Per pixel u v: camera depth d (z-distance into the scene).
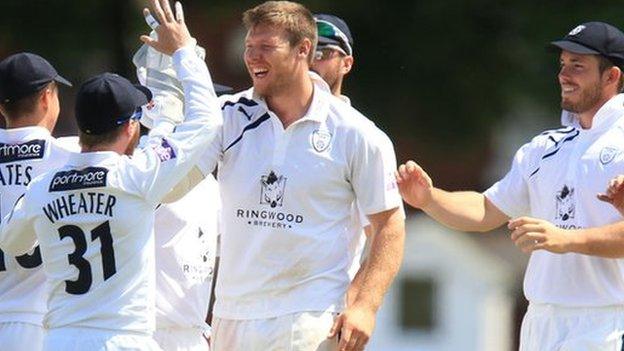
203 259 30.33
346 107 29.17
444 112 68.69
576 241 28.81
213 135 28.17
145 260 27.66
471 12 67.62
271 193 28.83
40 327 29.53
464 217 31.55
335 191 28.95
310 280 28.86
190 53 28.50
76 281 27.45
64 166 28.12
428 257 81.25
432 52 67.62
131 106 27.91
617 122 30.42
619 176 28.72
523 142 74.50
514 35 67.81
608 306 30.06
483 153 75.50
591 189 30.25
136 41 64.38
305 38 28.77
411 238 81.06
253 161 28.95
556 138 31.16
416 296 81.56
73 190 27.59
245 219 28.97
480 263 81.00
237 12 67.31
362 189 28.98
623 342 29.94
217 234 31.00
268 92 28.80
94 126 27.72
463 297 81.31
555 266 30.41
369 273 28.80
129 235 27.50
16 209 28.12
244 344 29.03
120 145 28.00
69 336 27.33
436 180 76.44
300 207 28.81
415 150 71.25
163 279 29.88
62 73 64.44
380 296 28.67
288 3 28.97
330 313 28.83
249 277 28.98
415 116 68.81
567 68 30.81
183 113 29.53
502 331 81.19
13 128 29.75
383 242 28.94
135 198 27.53
